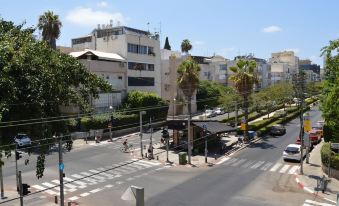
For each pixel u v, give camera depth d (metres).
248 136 49.34
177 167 35.62
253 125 54.88
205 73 102.12
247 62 49.72
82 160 37.91
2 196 25.70
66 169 34.19
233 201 25.08
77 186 28.89
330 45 27.23
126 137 52.81
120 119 55.38
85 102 19.72
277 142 48.88
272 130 54.47
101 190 27.81
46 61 17.02
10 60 15.41
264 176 32.09
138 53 67.19
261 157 40.09
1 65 15.05
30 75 15.80
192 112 82.19
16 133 16.33
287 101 89.88
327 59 27.91
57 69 17.42
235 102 60.19
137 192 11.41
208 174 32.84
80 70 19.20
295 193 27.02
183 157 36.94
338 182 29.84
